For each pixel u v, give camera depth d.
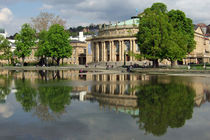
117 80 42.31
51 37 108.12
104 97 24.16
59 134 13.12
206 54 120.19
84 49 162.00
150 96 24.33
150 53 70.06
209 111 18.05
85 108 19.27
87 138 12.47
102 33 138.50
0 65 138.12
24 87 32.94
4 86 34.28
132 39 122.25
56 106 20.16
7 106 20.31
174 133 13.15
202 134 12.99
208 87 31.22
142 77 49.09
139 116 16.66
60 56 110.75
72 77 51.12
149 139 12.27
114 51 130.25
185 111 18.02
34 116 16.98
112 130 13.72
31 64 134.75
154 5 75.94
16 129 14.09
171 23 77.81
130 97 23.86
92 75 57.09
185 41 72.62
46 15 117.50
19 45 114.75
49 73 67.62
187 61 118.75
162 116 16.62
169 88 30.25
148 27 70.81
